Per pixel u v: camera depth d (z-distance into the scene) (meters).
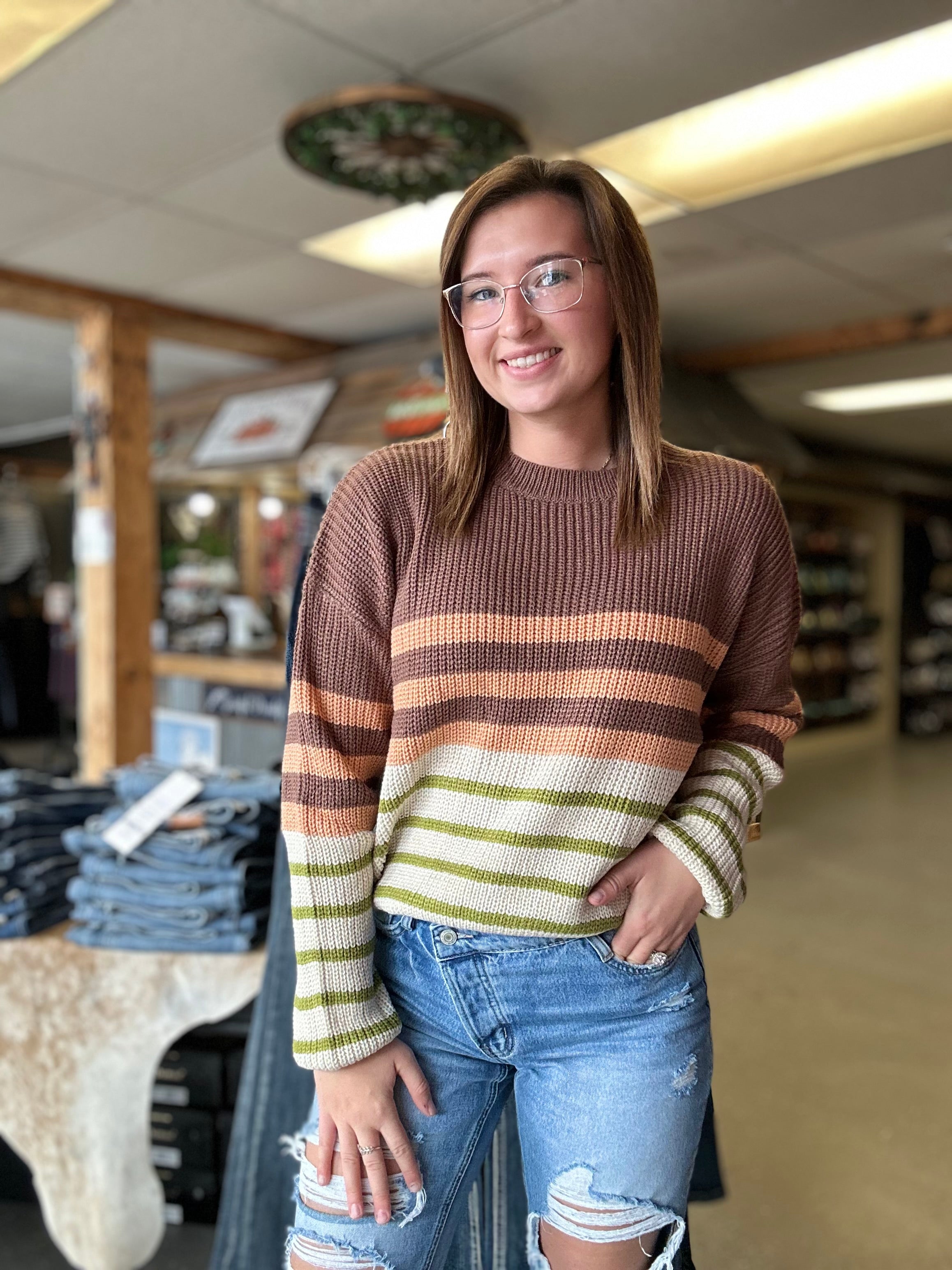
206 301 5.52
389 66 3.01
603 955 1.03
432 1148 1.06
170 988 1.91
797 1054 3.02
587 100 3.19
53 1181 1.94
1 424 9.09
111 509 5.37
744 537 1.05
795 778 7.98
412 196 3.56
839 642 9.98
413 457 1.08
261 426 6.44
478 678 1.01
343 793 1.03
